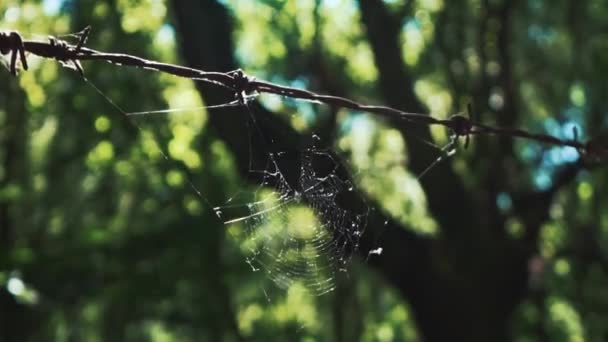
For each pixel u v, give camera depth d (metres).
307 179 6.75
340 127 16.55
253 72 18.34
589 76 17.98
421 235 14.03
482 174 14.66
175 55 16.95
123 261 16.81
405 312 19.70
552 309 20.53
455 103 15.76
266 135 8.59
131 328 21.59
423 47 17.23
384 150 16.70
